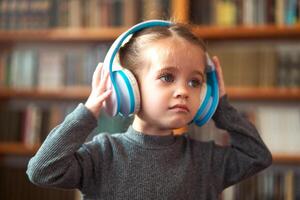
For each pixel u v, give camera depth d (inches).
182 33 33.1
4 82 86.2
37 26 83.9
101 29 82.1
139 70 32.4
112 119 77.7
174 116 30.9
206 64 34.3
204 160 34.6
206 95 33.4
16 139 86.7
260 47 86.1
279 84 78.9
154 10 79.1
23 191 85.6
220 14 79.5
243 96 82.0
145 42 32.7
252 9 78.7
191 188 32.9
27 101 95.7
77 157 31.6
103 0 82.4
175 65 31.2
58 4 83.7
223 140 78.2
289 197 77.1
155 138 33.0
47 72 85.6
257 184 78.4
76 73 84.8
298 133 78.3
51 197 85.0
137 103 31.4
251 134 35.1
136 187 31.5
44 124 86.2
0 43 94.0
